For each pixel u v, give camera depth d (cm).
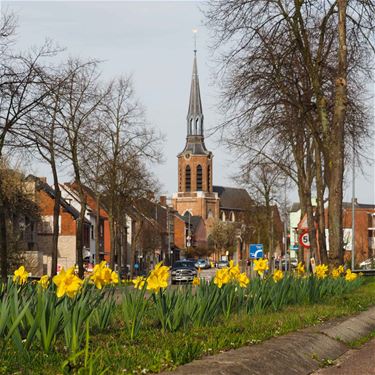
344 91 2553
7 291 1079
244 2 2641
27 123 2702
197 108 18325
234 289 1443
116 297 1367
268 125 2842
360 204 12069
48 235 7625
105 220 9731
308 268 3262
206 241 16288
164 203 13900
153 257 9888
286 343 1086
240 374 841
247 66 2711
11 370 795
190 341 998
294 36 2678
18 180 4947
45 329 902
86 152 3766
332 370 1013
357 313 1711
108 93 4091
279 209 6631
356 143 3023
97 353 815
